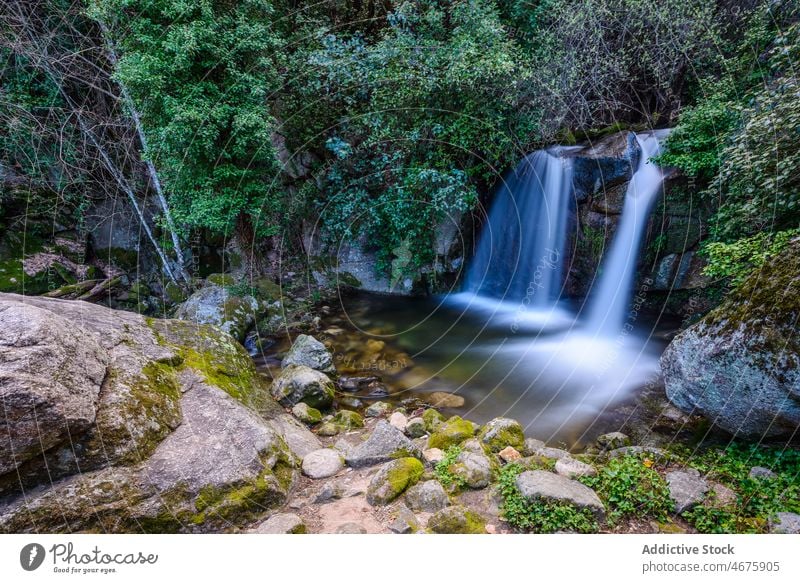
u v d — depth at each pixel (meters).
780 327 3.34
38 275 8.28
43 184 8.50
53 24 7.87
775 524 2.83
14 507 2.48
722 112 6.11
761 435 3.79
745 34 6.68
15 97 7.73
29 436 2.48
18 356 2.57
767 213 4.52
